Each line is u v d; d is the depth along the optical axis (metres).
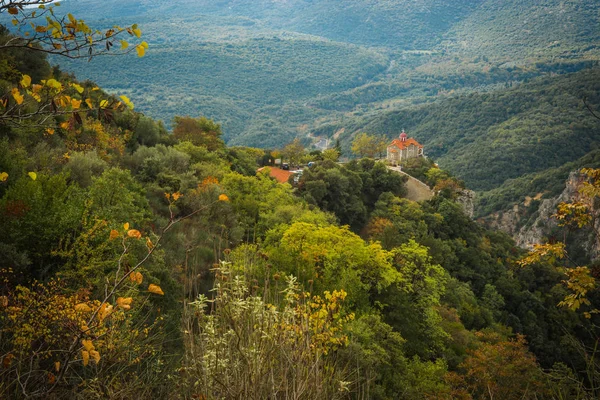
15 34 3.39
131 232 4.14
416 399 16.66
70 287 10.20
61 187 13.62
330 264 20.00
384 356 17.23
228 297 4.83
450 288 39.78
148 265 12.40
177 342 8.69
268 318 4.76
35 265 11.25
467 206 78.56
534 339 43.31
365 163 70.62
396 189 68.88
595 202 8.49
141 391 5.11
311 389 3.96
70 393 4.74
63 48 3.51
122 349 5.46
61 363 5.59
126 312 7.01
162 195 24.91
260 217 30.52
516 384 19.27
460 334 28.80
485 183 162.75
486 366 20.41
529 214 125.56
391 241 38.75
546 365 41.53
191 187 28.27
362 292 21.14
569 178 110.19
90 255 11.16
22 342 5.52
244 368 3.94
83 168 19.64
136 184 20.69
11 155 15.79
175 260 15.72
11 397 4.48
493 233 74.94
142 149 31.38
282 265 18.39
